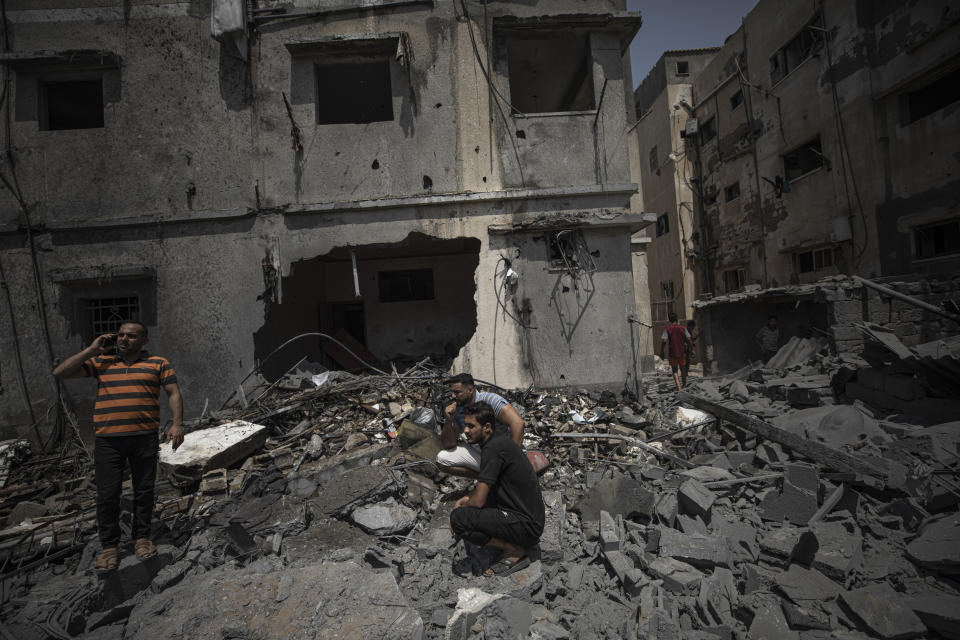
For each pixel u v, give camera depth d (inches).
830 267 453.1
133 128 300.7
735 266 613.9
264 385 297.1
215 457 194.2
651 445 228.4
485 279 306.8
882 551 125.9
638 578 119.1
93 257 298.5
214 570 139.9
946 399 193.0
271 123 304.5
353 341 432.1
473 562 130.8
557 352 306.8
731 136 611.2
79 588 130.0
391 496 172.1
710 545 128.4
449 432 173.8
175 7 302.8
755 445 202.7
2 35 295.9
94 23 300.5
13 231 294.5
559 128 312.5
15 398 292.0
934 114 346.9
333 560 138.4
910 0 357.7
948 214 338.3
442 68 307.4
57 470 251.0
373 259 470.3
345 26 306.0
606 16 304.8
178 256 300.8
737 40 588.1
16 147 298.8
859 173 404.5
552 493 174.9
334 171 304.5
